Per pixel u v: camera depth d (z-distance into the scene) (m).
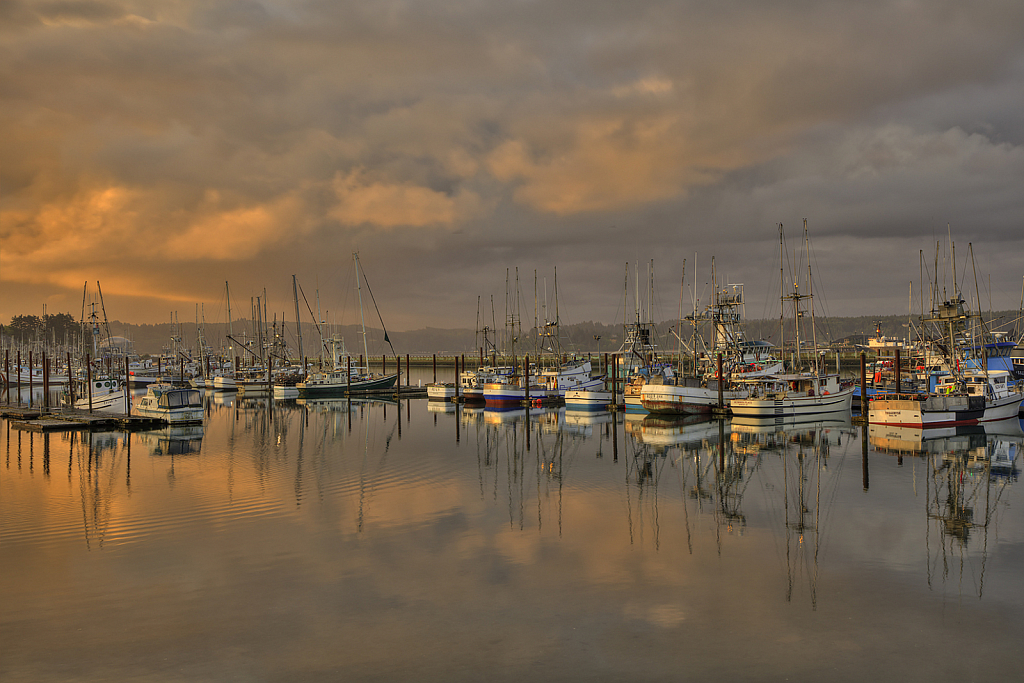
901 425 73.00
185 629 23.19
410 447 64.50
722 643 21.84
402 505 40.19
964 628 22.86
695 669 20.27
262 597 25.86
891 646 21.61
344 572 28.48
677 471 50.47
